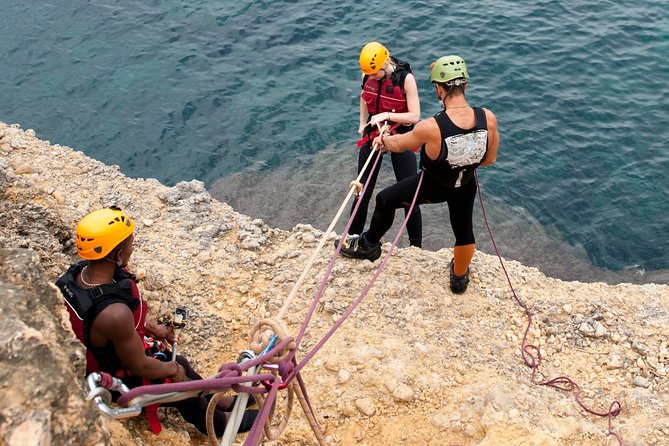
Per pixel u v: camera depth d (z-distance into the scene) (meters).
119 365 3.22
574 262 9.11
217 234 6.48
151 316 4.90
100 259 3.11
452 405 4.51
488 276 6.23
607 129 11.20
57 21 15.05
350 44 13.66
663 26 13.87
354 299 5.59
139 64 13.36
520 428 4.06
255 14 14.98
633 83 12.23
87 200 6.58
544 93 12.04
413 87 6.29
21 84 12.84
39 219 4.79
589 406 4.70
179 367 3.50
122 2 15.84
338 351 4.96
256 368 3.05
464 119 4.70
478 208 9.91
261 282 5.83
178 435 3.76
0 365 2.21
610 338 5.41
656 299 6.02
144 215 6.61
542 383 4.95
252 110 11.93
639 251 9.20
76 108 12.16
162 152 11.06
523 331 5.59
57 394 2.20
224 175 10.55
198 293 5.57
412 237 7.08
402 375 4.67
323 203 9.91
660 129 11.14
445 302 5.76
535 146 10.91
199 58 13.48
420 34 13.86
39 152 7.28
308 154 10.93
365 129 6.74
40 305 2.59
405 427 4.38
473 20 14.27
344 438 4.33
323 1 15.33
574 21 14.16
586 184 10.23
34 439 2.01
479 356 5.10
